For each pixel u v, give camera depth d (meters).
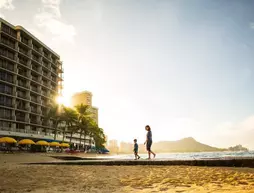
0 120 50.16
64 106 62.69
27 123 56.56
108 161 10.95
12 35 55.31
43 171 8.45
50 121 66.69
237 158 9.26
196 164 9.41
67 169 9.07
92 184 5.33
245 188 3.80
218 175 5.89
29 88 58.62
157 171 7.52
